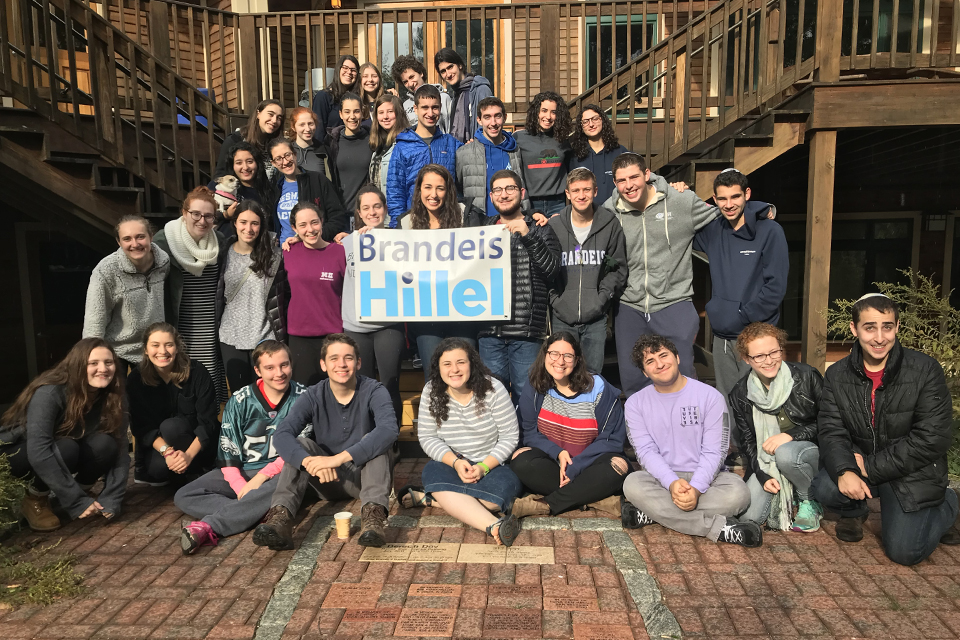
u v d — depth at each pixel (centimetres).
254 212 444
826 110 538
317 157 555
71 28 531
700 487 360
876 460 330
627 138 744
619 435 404
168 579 325
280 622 286
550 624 282
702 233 457
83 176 531
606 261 443
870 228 952
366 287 457
